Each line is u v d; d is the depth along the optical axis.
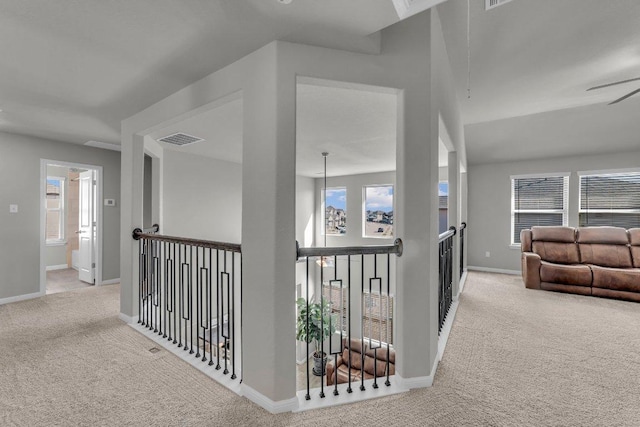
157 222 4.43
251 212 1.87
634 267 4.28
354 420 1.65
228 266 5.26
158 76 2.27
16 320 3.15
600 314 3.38
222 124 3.37
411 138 1.96
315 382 5.37
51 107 2.89
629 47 2.63
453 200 3.80
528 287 4.53
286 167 1.76
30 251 4.02
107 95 2.62
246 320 1.89
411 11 1.53
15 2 1.49
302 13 1.55
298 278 7.00
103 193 4.79
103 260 4.78
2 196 3.81
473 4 2.08
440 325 2.83
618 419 1.67
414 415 1.69
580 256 4.62
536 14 2.19
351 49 1.86
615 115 4.28
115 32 1.75
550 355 2.41
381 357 4.23
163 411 1.73
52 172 6.47
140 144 3.15
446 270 3.35
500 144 5.38
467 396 1.87
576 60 2.87
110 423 1.63
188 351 2.46
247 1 1.47
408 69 1.96
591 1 2.05
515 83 3.40
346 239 7.35
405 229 1.96
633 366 2.24
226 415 1.70
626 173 4.95
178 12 1.56
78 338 2.69
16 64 2.11
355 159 5.39
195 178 4.99
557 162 5.45
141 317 3.09
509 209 5.84
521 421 1.65
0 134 3.79
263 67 1.83
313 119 3.21
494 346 2.56
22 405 1.76
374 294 6.78
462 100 3.94
